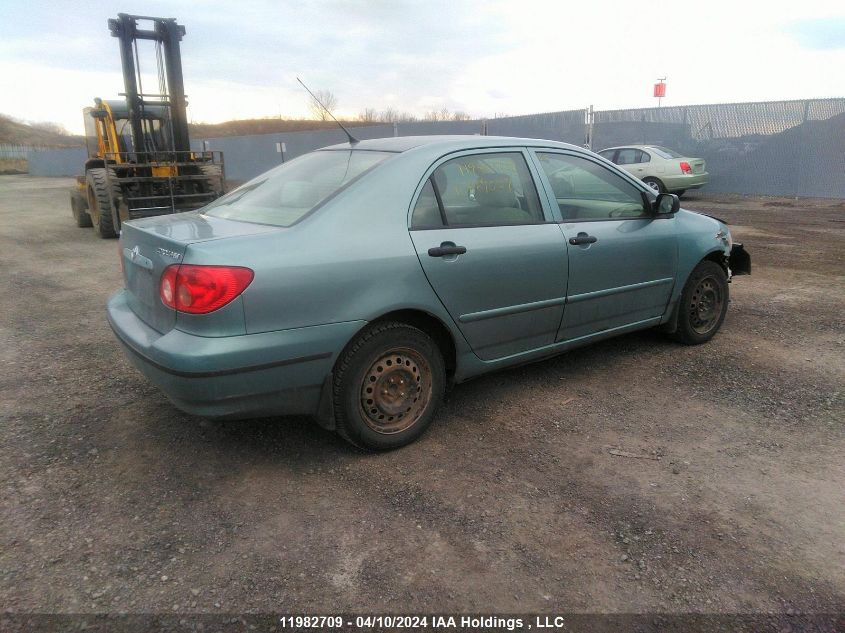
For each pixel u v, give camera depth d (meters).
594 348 5.17
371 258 3.22
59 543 2.72
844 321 5.79
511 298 3.80
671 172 15.21
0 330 5.83
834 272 7.88
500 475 3.26
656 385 4.40
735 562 2.59
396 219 3.38
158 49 12.23
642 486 3.14
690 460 3.38
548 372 4.67
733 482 3.17
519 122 20.41
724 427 3.76
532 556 2.64
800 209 14.16
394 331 3.37
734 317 5.98
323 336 3.10
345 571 2.56
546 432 3.73
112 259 9.89
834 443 3.54
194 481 3.22
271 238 3.04
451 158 3.70
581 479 3.22
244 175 29.80
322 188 3.50
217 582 2.50
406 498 3.07
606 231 4.29
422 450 3.53
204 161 13.15
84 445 3.57
